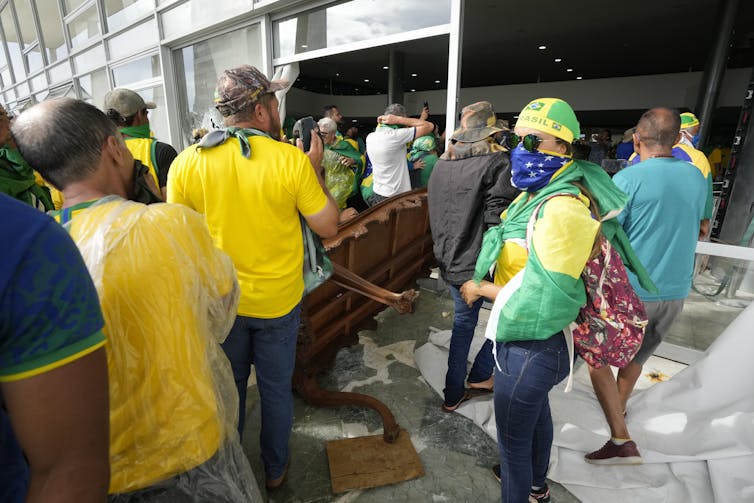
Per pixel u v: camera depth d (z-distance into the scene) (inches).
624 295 47.3
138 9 238.1
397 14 139.8
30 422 19.6
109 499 30.6
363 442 77.2
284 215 51.7
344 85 792.9
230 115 51.5
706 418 75.9
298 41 172.9
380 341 115.3
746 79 415.2
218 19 190.9
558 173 46.6
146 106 82.5
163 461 31.1
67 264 19.4
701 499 64.6
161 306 29.4
